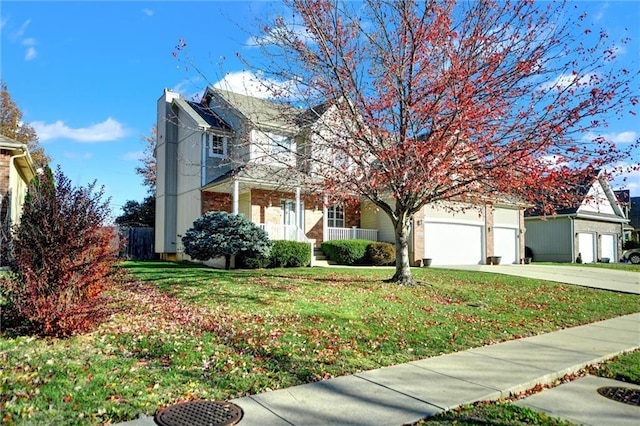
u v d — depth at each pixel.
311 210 20.62
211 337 6.39
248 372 5.15
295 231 18.09
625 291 13.71
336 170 11.43
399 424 3.89
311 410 4.15
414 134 10.73
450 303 10.15
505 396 4.76
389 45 10.74
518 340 7.32
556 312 9.92
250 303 8.80
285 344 6.23
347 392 4.66
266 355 5.76
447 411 4.21
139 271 13.45
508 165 9.74
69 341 5.89
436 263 21.12
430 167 9.92
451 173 10.25
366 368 5.52
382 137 10.73
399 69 10.49
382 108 10.79
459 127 9.62
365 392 4.67
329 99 11.17
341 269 16.06
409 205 11.95
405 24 10.29
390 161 10.55
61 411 3.92
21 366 4.92
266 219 19.11
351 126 11.13
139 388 4.50
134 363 5.23
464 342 7.00
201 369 5.15
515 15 9.79
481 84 9.73
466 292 11.77
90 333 6.27
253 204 18.73
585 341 7.34
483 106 9.59
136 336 6.26
